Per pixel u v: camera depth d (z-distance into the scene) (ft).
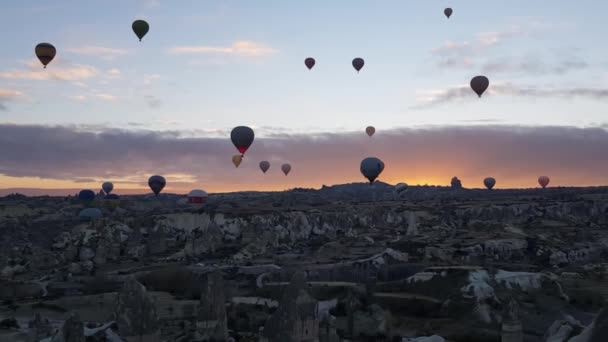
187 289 391.45
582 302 355.56
